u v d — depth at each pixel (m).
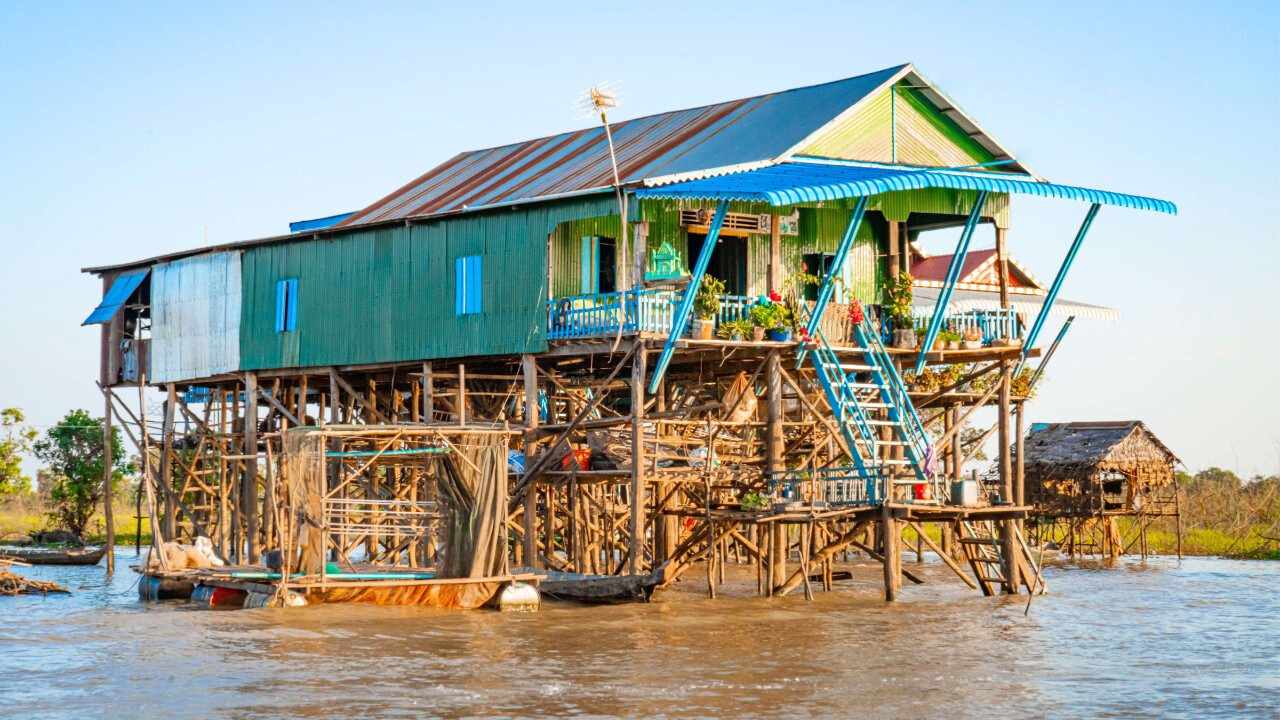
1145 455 53.94
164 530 45.59
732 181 33.06
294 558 32.81
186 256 45.12
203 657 25.16
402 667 24.23
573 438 36.34
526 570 34.59
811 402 36.88
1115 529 55.47
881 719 20.83
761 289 37.94
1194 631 29.77
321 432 30.77
